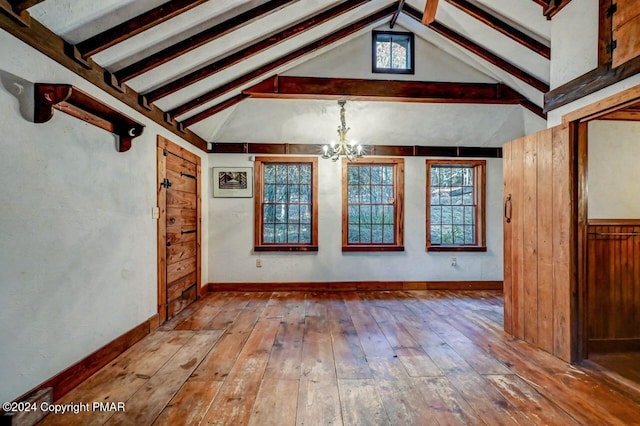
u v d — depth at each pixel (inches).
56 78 79.3
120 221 108.6
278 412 74.7
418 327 134.0
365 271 202.4
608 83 87.0
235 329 131.6
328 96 164.6
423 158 205.0
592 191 132.4
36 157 74.5
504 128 198.8
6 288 67.3
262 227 203.0
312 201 201.8
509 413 74.4
